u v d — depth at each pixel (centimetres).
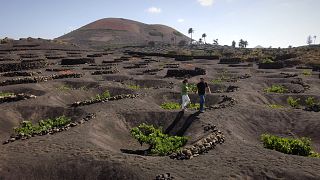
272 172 1258
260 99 3062
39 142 1587
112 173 1266
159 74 4856
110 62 6525
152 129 1986
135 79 4175
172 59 8475
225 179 1195
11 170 1286
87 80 3878
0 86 3309
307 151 1602
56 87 3519
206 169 1280
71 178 1267
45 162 1345
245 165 1314
